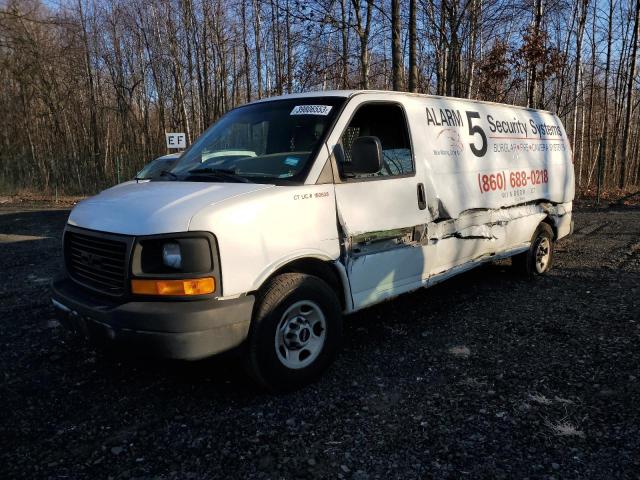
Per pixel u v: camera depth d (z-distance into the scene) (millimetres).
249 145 4211
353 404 3408
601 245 8609
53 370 3975
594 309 5258
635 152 27109
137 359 4164
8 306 5621
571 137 26141
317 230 3648
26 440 3020
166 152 25625
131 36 28297
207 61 25266
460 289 6164
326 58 15867
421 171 4477
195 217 3096
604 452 2830
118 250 3219
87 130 29188
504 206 5605
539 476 2635
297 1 13016
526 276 6500
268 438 3020
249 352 3348
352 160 3678
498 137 5598
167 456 2855
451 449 2887
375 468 2730
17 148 25859
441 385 3668
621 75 21531
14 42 21844
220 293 3135
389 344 4457
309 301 3594
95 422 3219
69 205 17250
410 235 4438
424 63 17125
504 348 4320
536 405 3355
